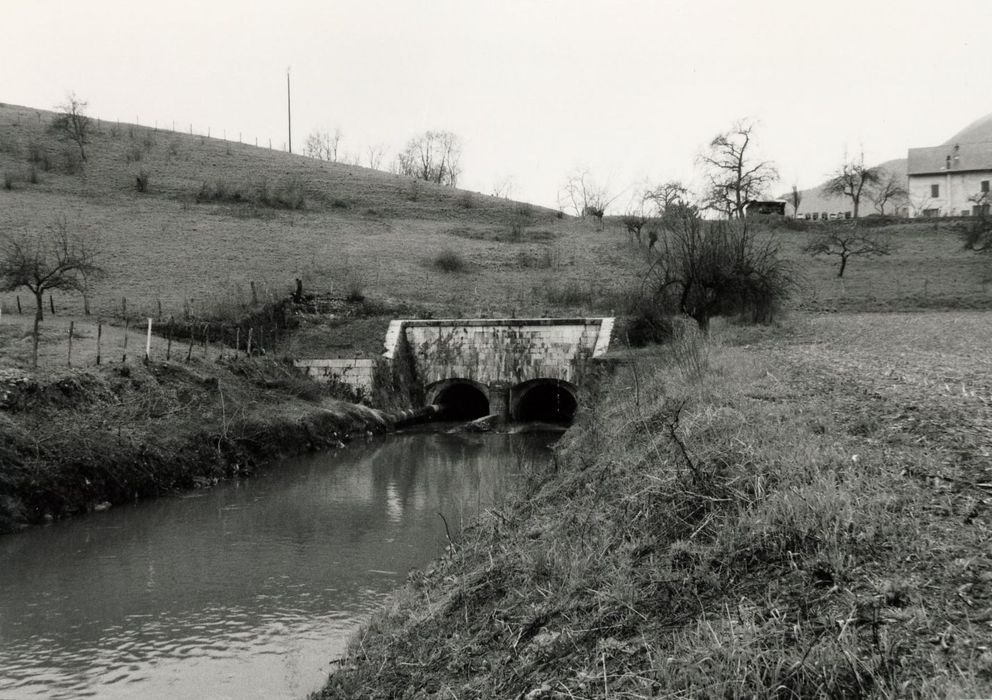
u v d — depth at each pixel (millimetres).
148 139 92375
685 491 10672
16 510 22078
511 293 55812
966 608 6398
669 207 55406
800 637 6648
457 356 45219
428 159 124938
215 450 29219
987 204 81812
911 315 46750
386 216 79812
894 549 7566
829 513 8398
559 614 9367
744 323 40969
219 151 94812
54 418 25562
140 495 25375
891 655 6078
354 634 13570
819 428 12039
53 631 15180
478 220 82812
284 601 16578
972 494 8398
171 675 13289
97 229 60844
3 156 78500
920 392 14070
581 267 64188
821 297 55781
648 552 9820
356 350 44500
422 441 37906
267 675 13195
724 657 6715
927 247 70938
